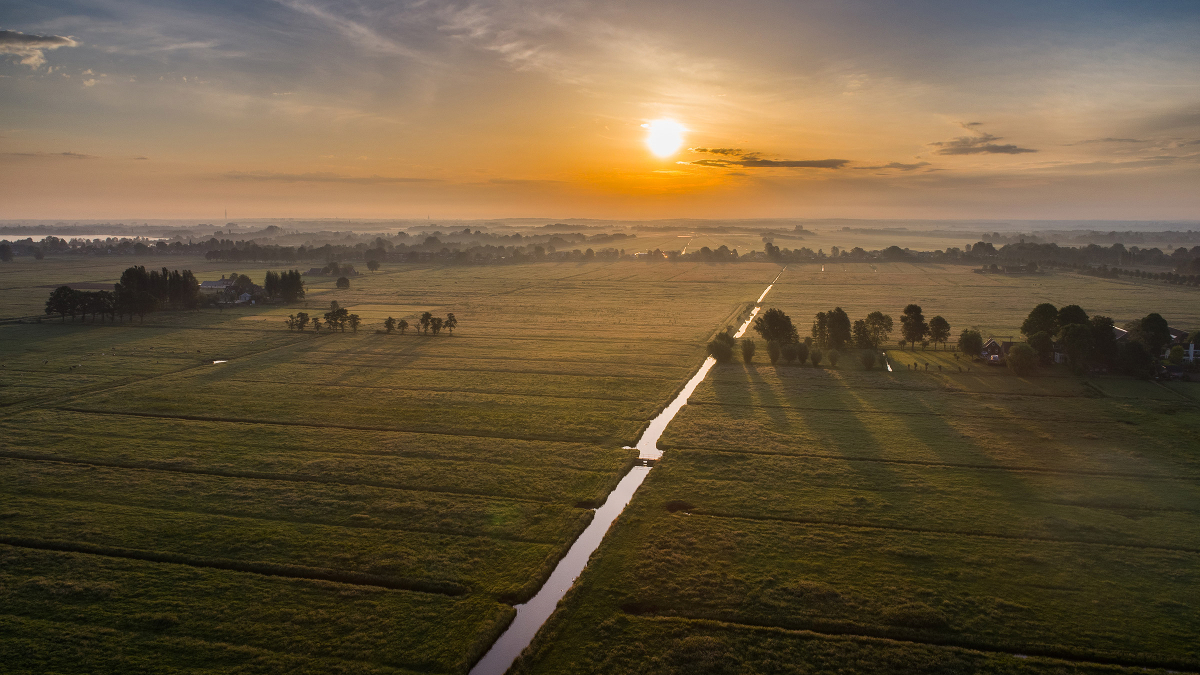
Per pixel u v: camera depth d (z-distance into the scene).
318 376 105.94
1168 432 77.50
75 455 69.88
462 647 40.16
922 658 39.38
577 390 99.00
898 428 80.25
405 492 61.72
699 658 39.50
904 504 59.25
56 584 45.69
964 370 109.50
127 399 91.19
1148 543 51.72
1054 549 51.06
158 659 38.47
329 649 39.72
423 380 104.06
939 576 47.62
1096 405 88.94
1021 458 69.88
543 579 48.00
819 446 74.25
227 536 52.88
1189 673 37.88
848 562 49.62
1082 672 38.09
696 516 57.31
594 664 39.16
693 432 79.19
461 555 50.66
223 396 93.44
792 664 39.00
